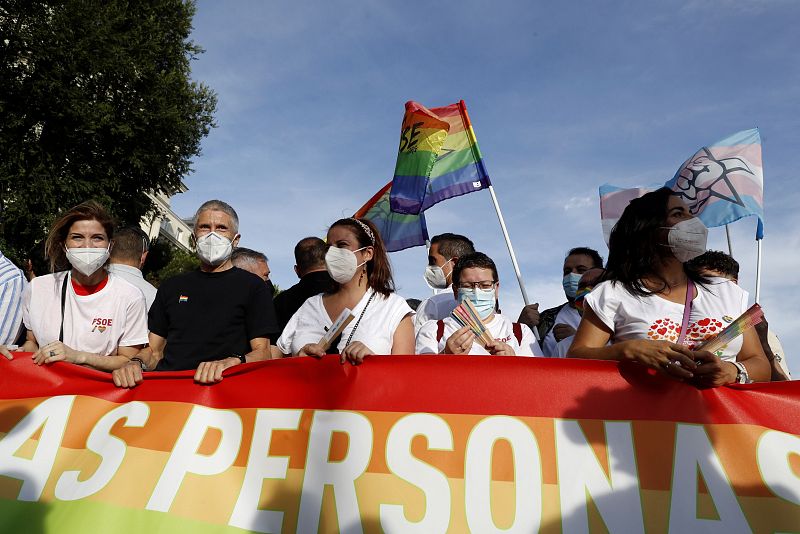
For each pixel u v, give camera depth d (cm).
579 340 268
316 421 256
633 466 232
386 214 613
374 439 248
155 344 330
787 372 435
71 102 1562
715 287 258
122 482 256
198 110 1933
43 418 276
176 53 1900
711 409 239
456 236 475
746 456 230
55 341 302
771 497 224
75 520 249
